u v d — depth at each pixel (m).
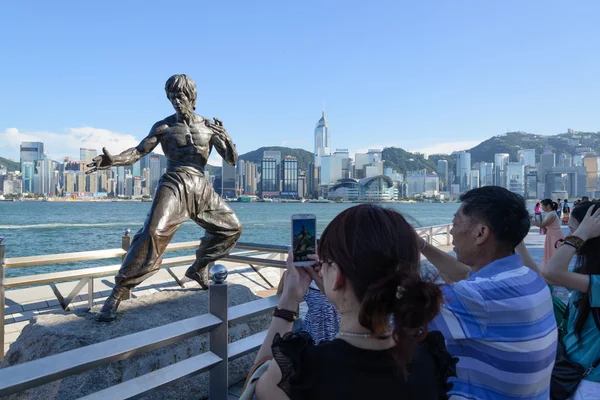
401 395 1.15
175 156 4.43
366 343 1.18
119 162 3.99
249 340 2.79
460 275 2.34
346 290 1.21
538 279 1.88
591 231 2.37
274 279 9.45
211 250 4.78
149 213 4.07
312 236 1.72
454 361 1.37
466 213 2.00
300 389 1.12
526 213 1.95
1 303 4.86
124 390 2.04
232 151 4.78
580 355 2.47
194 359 2.39
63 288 7.23
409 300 1.06
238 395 3.61
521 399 1.70
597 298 2.30
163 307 4.13
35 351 3.42
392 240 1.16
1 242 4.84
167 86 4.38
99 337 3.36
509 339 1.67
